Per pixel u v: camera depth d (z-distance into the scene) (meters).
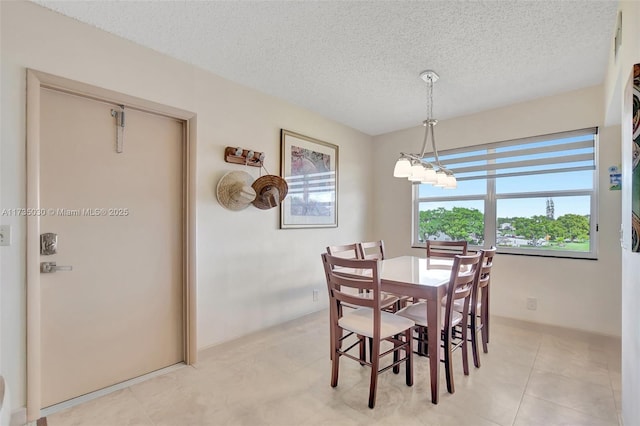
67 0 1.65
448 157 3.60
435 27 1.88
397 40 2.02
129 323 2.10
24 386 1.63
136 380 2.07
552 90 2.79
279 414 1.70
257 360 2.33
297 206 3.21
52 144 1.79
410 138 3.94
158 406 1.78
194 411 1.73
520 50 2.12
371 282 1.79
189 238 2.35
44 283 1.77
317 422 1.63
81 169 1.90
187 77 2.33
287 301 3.12
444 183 2.42
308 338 2.75
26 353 1.64
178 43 2.07
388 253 4.12
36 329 1.68
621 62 1.61
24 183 1.64
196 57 2.26
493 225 3.29
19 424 1.61
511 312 3.12
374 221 4.27
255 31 1.94
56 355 1.80
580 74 2.48
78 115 1.89
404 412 1.71
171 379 2.08
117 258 2.05
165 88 2.21
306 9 1.73
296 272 3.21
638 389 1.22
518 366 2.20
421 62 2.30
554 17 1.77
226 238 2.58
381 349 2.59
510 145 3.15
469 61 2.28
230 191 2.56
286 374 2.13
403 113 3.40
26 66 1.64
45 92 1.77
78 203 1.89
